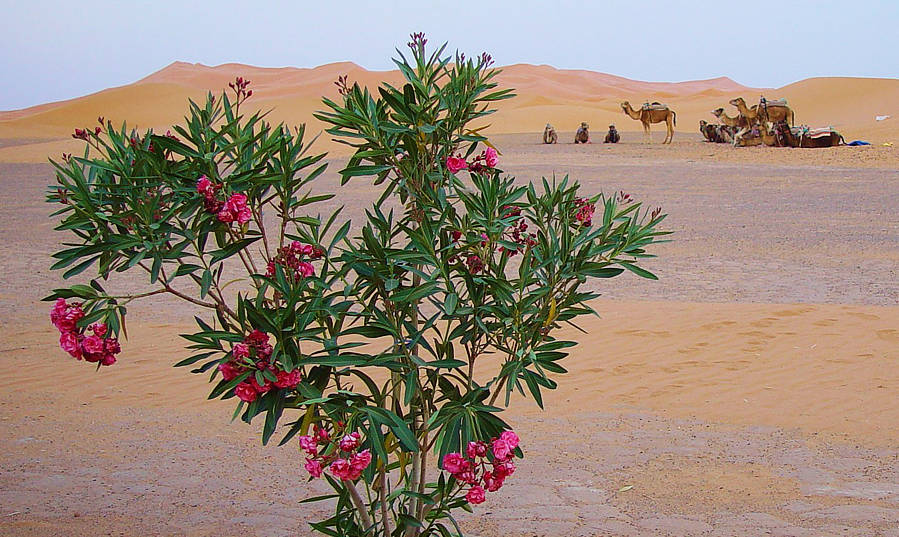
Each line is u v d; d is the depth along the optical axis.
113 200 3.13
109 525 4.76
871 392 7.13
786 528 4.60
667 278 12.77
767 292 11.56
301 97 89.56
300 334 2.86
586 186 27.06
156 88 124.88
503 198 3.38
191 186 3.18
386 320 3.17
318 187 28.69
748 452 5.90
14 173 37.12
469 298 3.39
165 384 7.83
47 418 6.88
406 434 3.01
